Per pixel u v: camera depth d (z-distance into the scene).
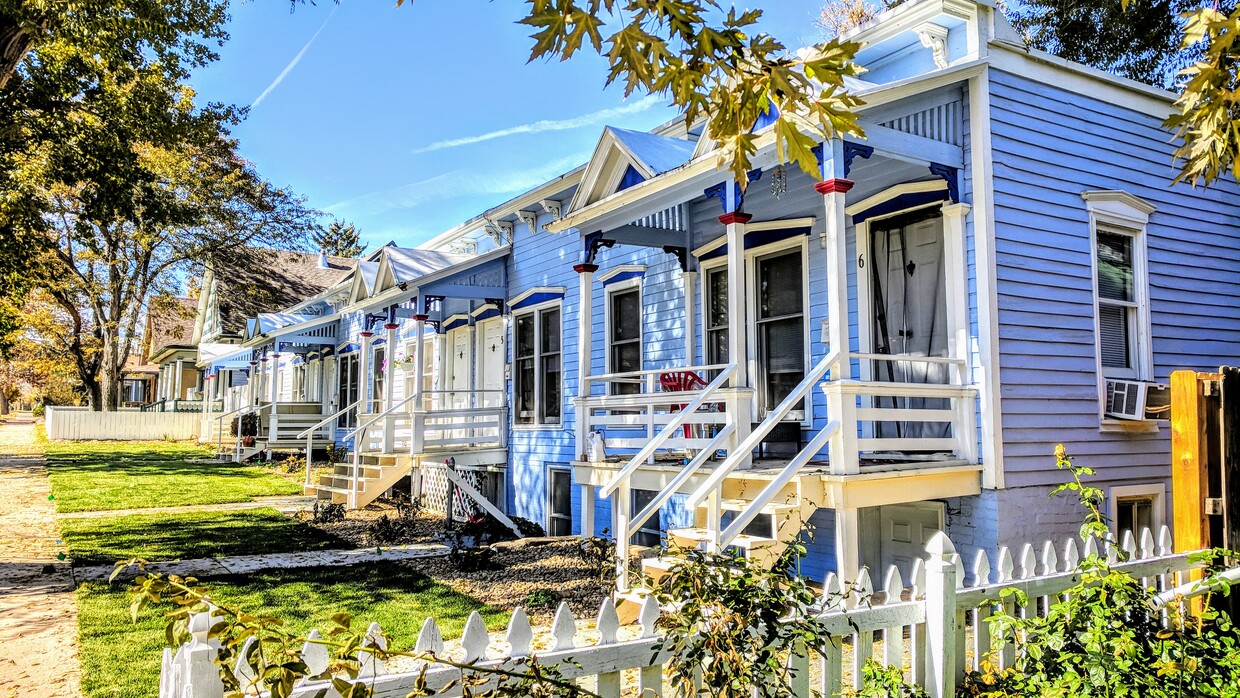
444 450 13.30
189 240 31.48
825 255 8.70
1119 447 8.16
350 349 22.70
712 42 2.91
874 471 6.58
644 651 2.91
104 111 14.45
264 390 32.25
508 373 14.19
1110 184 8.52
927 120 7.36
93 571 8.58
